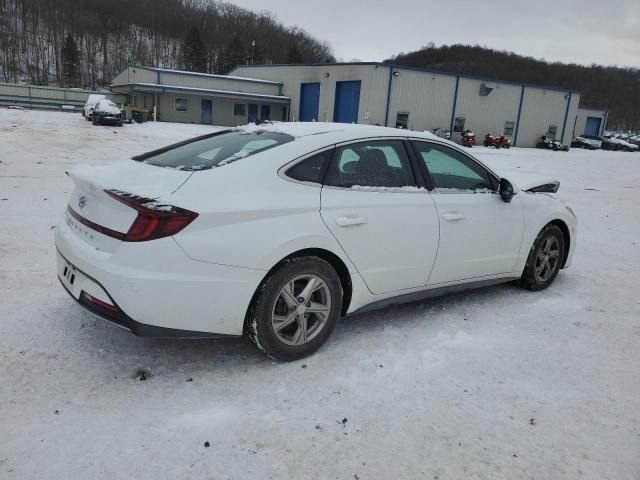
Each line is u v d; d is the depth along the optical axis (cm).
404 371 311
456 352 340
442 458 237
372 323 380
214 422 253
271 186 299
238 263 279
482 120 3669
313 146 321
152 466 221
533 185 473
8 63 8294
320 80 3644
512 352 345
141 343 329
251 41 10744
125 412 256
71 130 2298
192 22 11138
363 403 276
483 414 272
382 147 355
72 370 292
